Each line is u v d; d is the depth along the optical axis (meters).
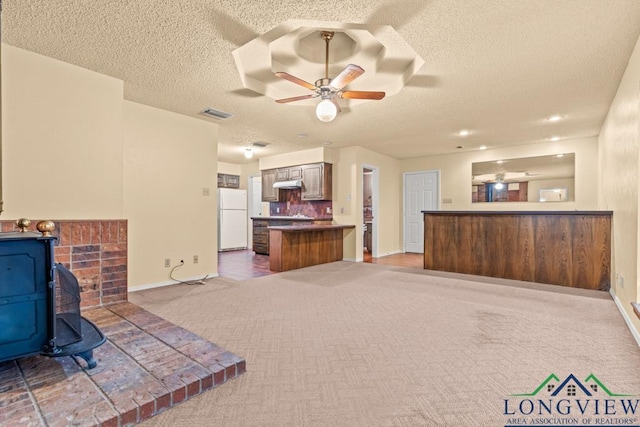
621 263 2.92
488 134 5.08
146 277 3.71
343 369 1.85
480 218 4.47
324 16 2.06
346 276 4.49
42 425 1.27
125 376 1.62
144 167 3.67
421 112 3.96
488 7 1.95
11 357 1.57
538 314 2.79
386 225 6.95
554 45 2.39
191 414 1.44
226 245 7.69
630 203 2.58
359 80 3.34
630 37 2.27
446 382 1.71
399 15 2.04
